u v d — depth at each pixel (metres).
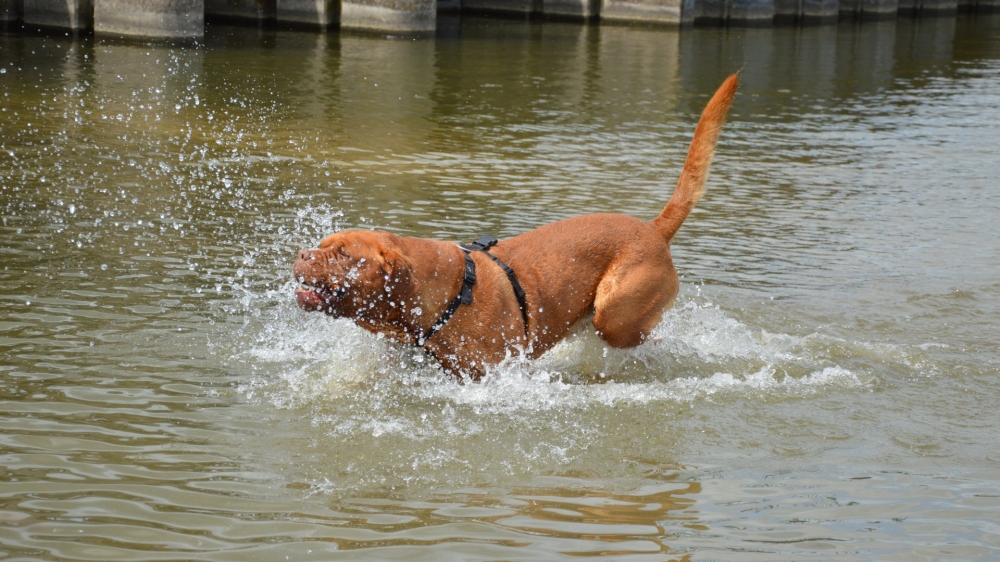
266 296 7.31
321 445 5.32
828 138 15.59
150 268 7.66
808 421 5.95
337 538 4.36
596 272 6.47
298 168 11.19
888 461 5.43
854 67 24.31
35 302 6.81
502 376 6.21
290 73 17.56
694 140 6.76
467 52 22.20
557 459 5.32
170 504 4.55
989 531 4.65
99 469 4.82
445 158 12.28
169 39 19.78
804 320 7.63
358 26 23.61
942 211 11.22
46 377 5.77
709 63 23.22
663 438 5.65
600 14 30.16
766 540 4.50
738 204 11.12
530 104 16.66
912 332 7.49
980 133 16.47
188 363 6.18
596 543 4.41
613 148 13.65
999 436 5.81
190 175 10.50
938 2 40.56
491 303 6.05
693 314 7.62
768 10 32.50
